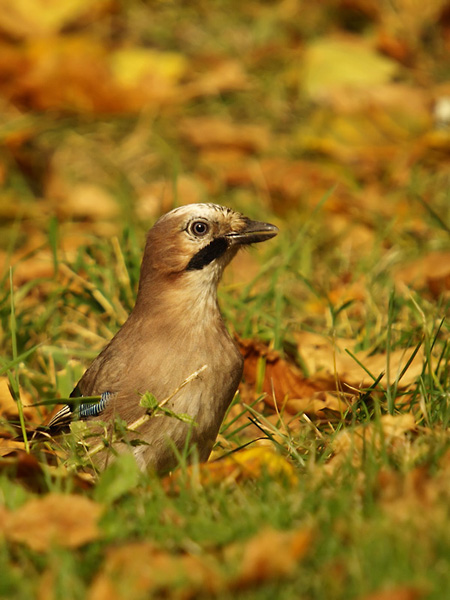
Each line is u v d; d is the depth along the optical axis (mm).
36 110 16281
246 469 6516
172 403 7586
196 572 5148
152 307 7898
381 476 5906
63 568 5176
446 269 10719
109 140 15828
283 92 16750
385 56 17156
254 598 4941
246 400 8977
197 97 16688
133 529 5746
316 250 12742
